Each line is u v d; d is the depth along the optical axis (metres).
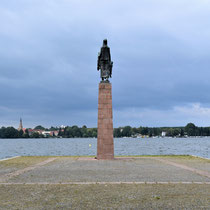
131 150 102.62
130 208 10.15
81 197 11.80
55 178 16.98
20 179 16.61
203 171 20.39
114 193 12.52
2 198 11.68
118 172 19.92
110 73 33.66
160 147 128.75
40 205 10.57
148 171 20.53
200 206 10.36
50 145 163.12
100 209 10.02
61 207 10.30
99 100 32.62
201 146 141.12
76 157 36.56
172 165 25.30
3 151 101.25
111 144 32.31
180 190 13.16
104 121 32.41
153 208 10.14
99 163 27.31
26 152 94.81
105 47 33.47
